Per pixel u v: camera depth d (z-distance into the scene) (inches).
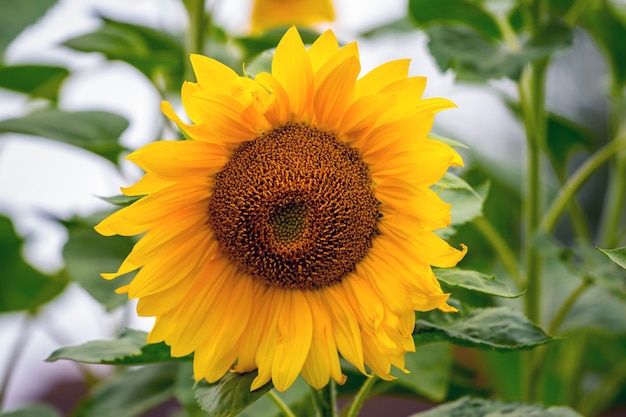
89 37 49.2
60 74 51.6
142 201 34.5
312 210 35.5
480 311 36.4
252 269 35.8
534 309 46.8
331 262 35.6
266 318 35.8
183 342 35.1
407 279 34.5
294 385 40.8
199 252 35.6
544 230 45.4
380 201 35.6
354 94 34.5
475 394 47.0
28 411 45.6
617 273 43.7
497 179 52.4
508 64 42.6
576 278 52.5
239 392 34.5
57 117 47.1
